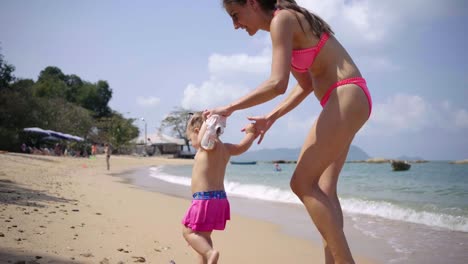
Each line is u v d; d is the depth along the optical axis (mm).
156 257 4371
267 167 42969
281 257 5125
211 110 3525
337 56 2922
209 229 3461
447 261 4809
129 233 5402
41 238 4391
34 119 42188
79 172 20719
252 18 3037
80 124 55344
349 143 3195
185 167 36656
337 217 2920
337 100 2846
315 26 2879
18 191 8359
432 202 9344
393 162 31406
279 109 3590
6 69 40062
